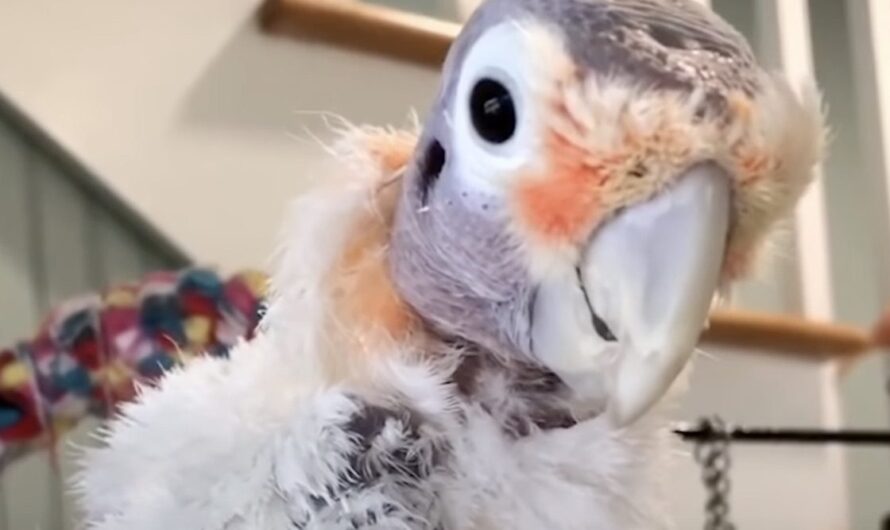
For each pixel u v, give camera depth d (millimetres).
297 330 191
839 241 604
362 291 191
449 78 178
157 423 192
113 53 379
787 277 491
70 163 373
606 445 189
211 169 384
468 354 188
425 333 189
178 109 383
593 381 166
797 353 483
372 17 400
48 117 371
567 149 156
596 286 160
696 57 154
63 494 338
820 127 160
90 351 312
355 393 179
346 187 198
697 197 153
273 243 344
